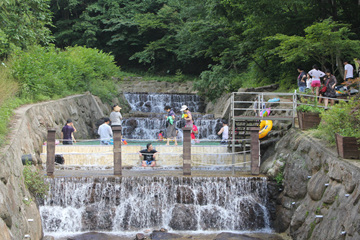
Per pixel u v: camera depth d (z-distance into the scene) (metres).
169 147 13.67
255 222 10.74
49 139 11.16
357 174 7.11
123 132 20.66
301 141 10.65
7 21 14.70
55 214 10.38
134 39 37.03
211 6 20.61
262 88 20.17
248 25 20.97
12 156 8.56
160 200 10.82
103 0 38.22
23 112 12.50
